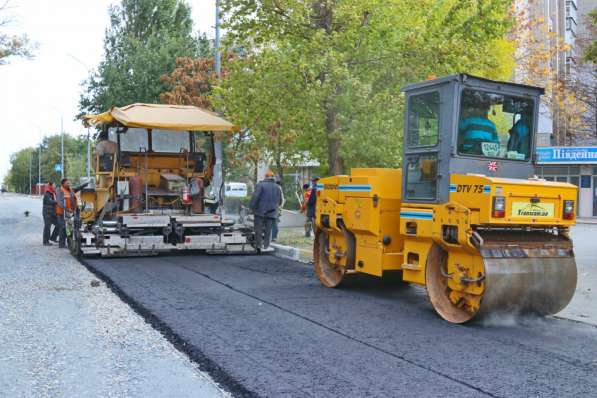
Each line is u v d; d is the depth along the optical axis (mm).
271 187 14367
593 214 33094
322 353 6047
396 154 13719
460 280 7422
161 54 28281
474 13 13984
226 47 15414
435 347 6309
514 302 7168
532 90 8203
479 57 14031
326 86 13203
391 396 4887
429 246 7875
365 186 8914
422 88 8094
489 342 6543
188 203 14133
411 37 13273
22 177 132875
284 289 9633
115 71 28438
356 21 13648
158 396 4934
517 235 7617
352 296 9125
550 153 32969
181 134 14602
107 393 4996
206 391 5043
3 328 6996
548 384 5188
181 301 8516
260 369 5531
